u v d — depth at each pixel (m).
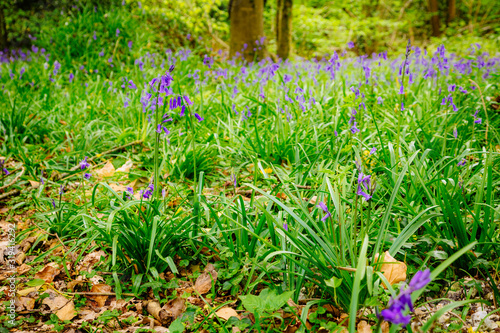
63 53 8.73
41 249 3.10
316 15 19.80
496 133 3.69
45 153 4.82
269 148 4.09
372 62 7.73
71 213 3.16
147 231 2.64
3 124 5.11
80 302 2.52
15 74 7.29
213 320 2.34
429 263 2.58
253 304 2.06
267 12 20.73
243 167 4.13
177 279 2.60
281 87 5.05
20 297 2.54
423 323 2.17
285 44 14.04
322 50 18.31
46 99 5.80
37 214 3.28
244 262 2.61
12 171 4.27
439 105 4.68
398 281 2.29
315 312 2.21
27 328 2.30
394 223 2.79
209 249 2.89
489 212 2.55
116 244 2.50
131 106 5.49
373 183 2.07
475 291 2.36
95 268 2.80
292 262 2.43
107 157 4.68
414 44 21.52
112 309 2.47
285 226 2.51
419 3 26.59
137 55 8.53
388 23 19.02
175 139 4.56
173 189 3.32
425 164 3.26
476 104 4.48
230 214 2.90
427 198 2.75
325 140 4.02
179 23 12.29
